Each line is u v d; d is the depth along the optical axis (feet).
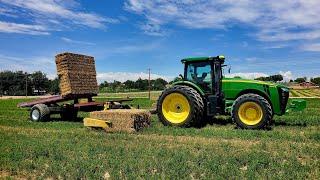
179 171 22.43
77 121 52.06
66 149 29.37
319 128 40.86
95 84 55.42
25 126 45.32
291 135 35.22
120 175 22.31
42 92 352.90
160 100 43.16
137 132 38.27
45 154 27.76
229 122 46.47
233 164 24.18
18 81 342.44
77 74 51.24
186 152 27.48
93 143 31.68
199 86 44.11
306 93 205.26
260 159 25.04
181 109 42.32
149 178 21.17
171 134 36.94
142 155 26.68
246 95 40.27
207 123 45.70
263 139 33.50
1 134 38.01
